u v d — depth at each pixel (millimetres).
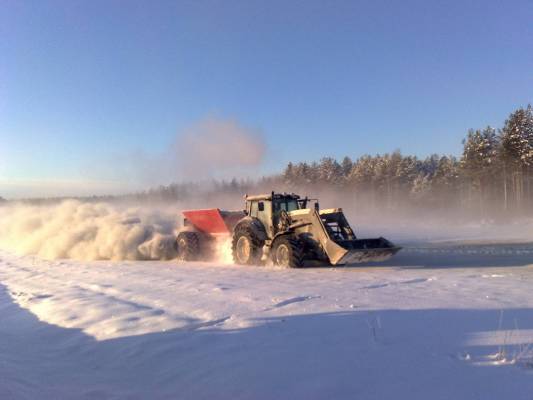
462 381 3912
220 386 4203
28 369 5121
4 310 8258
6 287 10930
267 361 4688
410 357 4555
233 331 5777
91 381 4656
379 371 4230
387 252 12438
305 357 4719
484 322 5758
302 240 12766
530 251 15977
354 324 5844
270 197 13961
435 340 5070
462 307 6648
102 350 5539
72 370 5016
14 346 6031
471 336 5156
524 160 44750
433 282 9352
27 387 4578
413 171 69625
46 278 11977
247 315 6531
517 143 45656
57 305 8102
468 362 4355
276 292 8312
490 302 7000
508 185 53094
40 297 9102
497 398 3570
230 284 9562
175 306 7445
